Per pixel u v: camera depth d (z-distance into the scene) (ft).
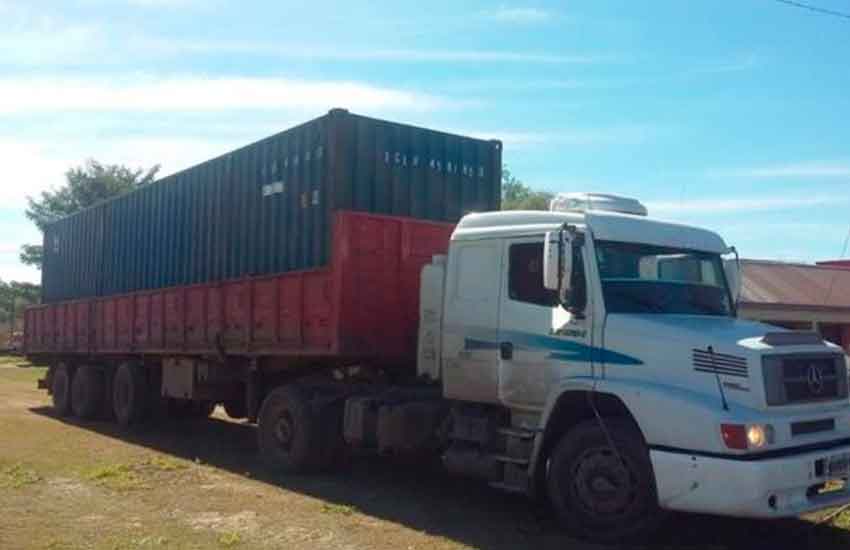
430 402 32.14
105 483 33.22
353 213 34.42
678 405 23.38
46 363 69.77
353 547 24.14
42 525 25.98
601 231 26.89
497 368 28.60
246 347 40.27
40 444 44.96
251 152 42.42
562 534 26.08
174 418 56.65
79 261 64.59
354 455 38.47
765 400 23.27
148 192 53.72
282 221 39.42
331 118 36.63
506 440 28.19
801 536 26.68
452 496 32.07
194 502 29.96
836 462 23.93
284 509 29.07
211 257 45.57
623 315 25.89
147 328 50.70
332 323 33.99
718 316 27.99
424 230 36.63
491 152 41.83
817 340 25.66
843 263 118.52
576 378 25.95
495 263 29.25
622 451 24.57
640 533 24.27
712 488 22.50
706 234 29.53
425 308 32.58
